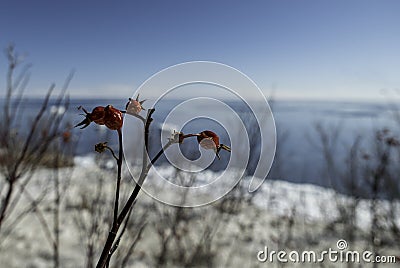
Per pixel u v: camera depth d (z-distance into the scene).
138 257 3.83
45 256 4.08
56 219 2.77
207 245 3.94
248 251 4.45
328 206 5.60
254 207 5.60
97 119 1.02
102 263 0.99
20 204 4.81
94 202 2.66
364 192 3.95
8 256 3.99
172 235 3.62
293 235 4.85
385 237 3.94
